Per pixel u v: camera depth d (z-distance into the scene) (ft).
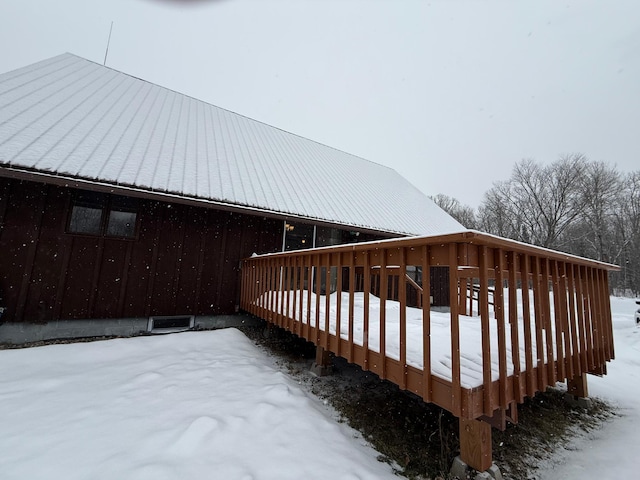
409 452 8.19
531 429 10.02
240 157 26.50
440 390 6.95
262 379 10.91
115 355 12.96
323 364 13.32
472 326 13.23
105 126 20.58
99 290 17.04
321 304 19.12
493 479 6.85
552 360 8.96
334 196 28.63
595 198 94.73
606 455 8.66
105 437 7.07
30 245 15.47
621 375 16.08
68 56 29.91
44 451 6.53
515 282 7.51
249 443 7.12
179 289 19.44
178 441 6.92
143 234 18.48
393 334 11.07
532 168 105.81
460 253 6.58
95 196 17.28
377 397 11.41
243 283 21.15
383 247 8.59
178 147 22.79
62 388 9.59
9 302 14.89
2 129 15.53
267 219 23.48
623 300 60.13
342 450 7.50
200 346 14.64
